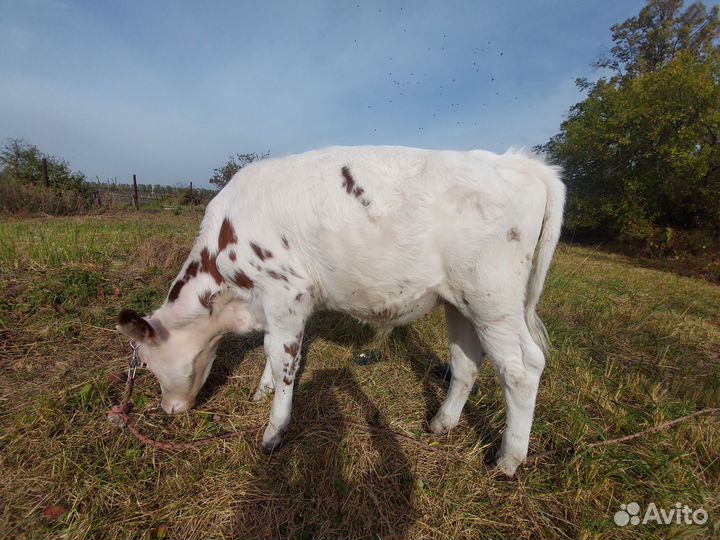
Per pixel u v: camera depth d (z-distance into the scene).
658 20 24.03
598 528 1.90
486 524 1.95
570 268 8.36
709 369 3.58
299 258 2.24
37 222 10.66
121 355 3.20
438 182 2.02
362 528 1.89
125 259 5.53
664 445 2.41
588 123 16.67
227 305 2.56
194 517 1.90
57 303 3.85
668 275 9.55
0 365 2.90
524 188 2.05
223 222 2.39
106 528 1.82
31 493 1.95
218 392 2.94
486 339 2.14
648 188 14.26
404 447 2.40
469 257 2.01
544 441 2.46
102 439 2.29
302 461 2.25
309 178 2.19
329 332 3.96
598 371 3.33
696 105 12.87
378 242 2.05
